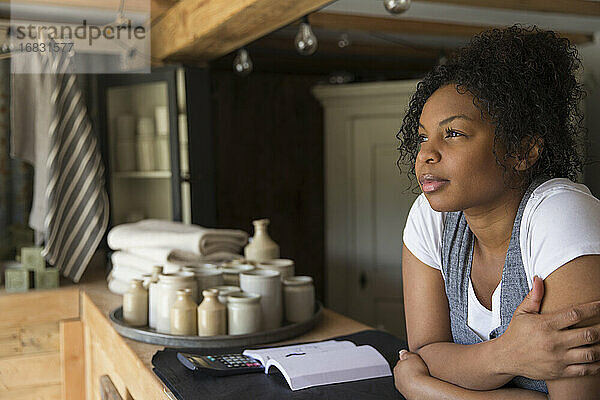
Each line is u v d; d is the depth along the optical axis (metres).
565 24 3.11
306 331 1.84
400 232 3.81
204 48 2.51
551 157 1.07
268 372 1.46
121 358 1.81
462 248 1.17
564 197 1.01
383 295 3.88
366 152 3.85
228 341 1.71
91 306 2.30
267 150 4.19
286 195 4.27
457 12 2.88
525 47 1.05
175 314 1.75
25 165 3.07
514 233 1.06
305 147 4.31
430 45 3.79
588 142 1.15
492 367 1.06
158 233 2.27
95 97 3.14
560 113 1.07
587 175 3.31
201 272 1.94
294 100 4.26
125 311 1.89
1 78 3.03
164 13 2.62
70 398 2.52
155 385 1.46
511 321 1.04
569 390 0.97
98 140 3.02
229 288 1.87
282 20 2.02
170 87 2.81
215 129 4.02
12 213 3.09
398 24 3.06
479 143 1.02
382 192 3.84
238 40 2.34
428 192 1.06
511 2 2.63
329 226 3.97
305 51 2.39
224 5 2.01
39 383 2.50
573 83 1.10
